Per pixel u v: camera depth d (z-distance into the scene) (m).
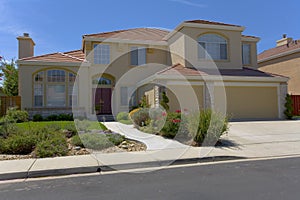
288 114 17.69
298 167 6.66
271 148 9.16
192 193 4.77
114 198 4.61
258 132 12.11
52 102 17.59
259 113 17.59
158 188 5.13
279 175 5.89
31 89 17.23
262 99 17.73
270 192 4.72
